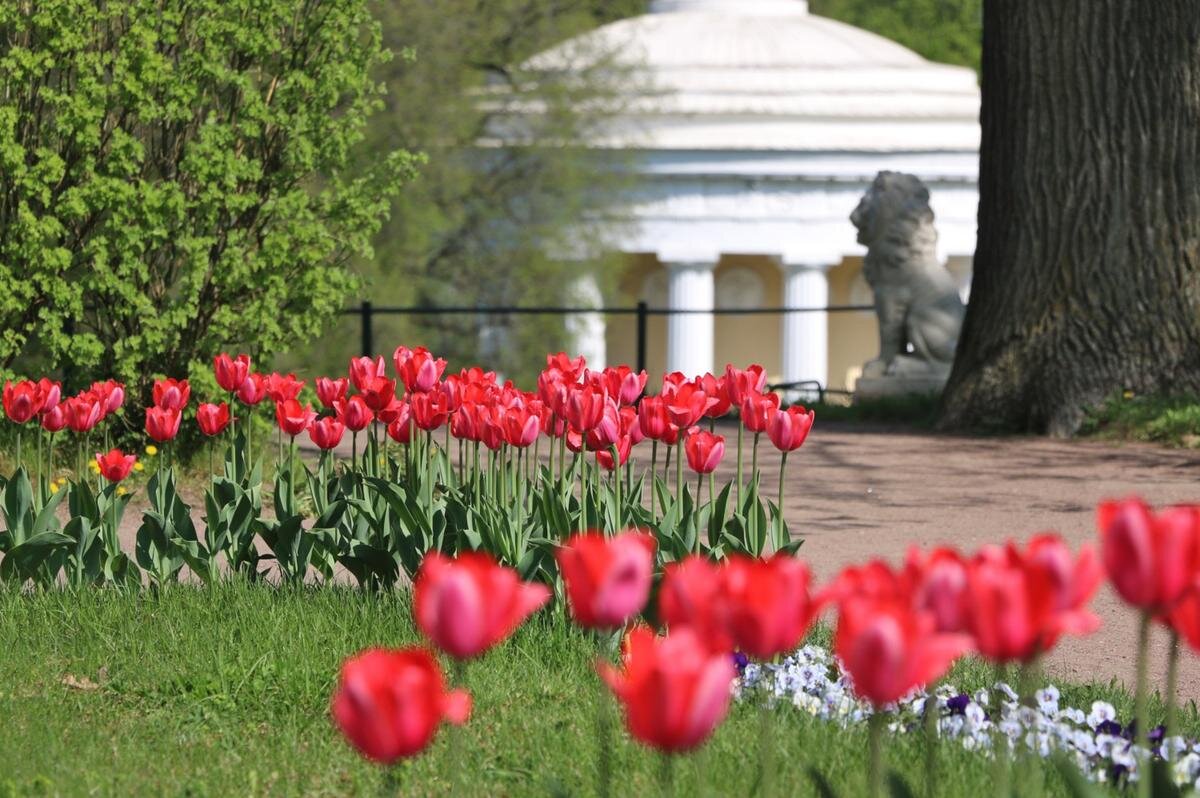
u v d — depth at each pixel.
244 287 16.16
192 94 15.51
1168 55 21.34
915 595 3.94
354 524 9.93
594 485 9.27
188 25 15.90
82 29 15.30
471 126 45.47
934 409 23.73
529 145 45.62
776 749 6.46
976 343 22.72
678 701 3.37
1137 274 21.47
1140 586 3.82
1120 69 21.44
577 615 3.97
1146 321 21.44
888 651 3.45
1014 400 22.08
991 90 22.45
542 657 8.33
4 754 6.64
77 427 9.92
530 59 46.75
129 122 15.94
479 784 6.29
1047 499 15.98
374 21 16.31
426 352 9.40
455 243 46.03
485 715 7.36
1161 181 21.41
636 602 3.95
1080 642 10.00
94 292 16.00
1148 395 21.33
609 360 55.69
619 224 48.44
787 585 3.73
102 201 15.32
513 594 3.76
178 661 8.17
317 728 7.15
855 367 56.19
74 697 7.71
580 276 46.22
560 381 8.83
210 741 6.99
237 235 15.82
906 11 81.69
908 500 15.91
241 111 15.86
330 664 8.05
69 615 8.97
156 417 10.02
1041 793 5.86
